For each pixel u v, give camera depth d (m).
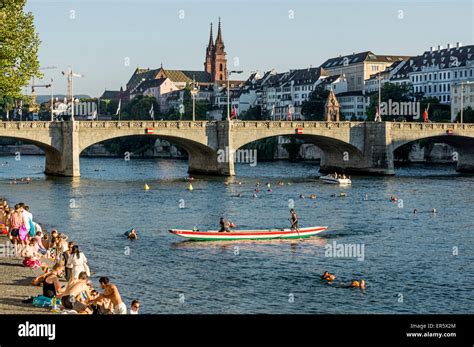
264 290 51.22
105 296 36.84
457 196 113.19
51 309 37.25
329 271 57.62
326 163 173.88
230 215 90.25
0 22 64.44
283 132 154.88
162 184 132.88
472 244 70.06
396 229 79.44
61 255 46.41
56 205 97.69
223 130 151.38
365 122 161.38
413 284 53.69
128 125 145.25
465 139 166.88
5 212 61.69
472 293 51.28
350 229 79.25
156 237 72.44
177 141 156.00
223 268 58.28
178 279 54.06
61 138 144.62
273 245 69.06
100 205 98.50
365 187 129.00
